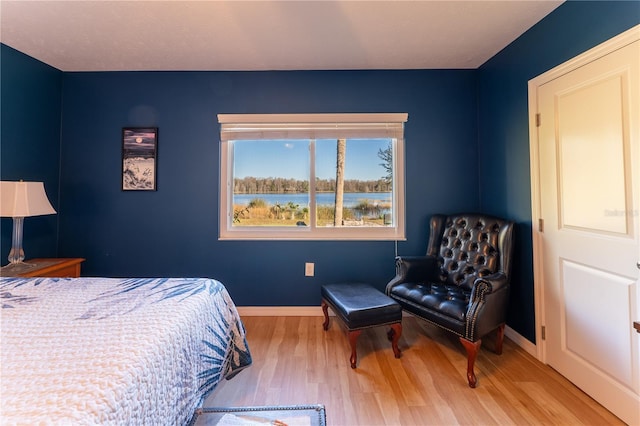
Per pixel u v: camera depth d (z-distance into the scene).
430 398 1.65
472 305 1.84
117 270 2.84
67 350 0.88
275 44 2.35
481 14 1.96
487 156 2.69
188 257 2.85
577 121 1.72
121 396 0.73
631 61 1.42
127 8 1.89
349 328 1.95
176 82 2.83
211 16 1.98
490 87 2.63
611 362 1.53
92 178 2.83
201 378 1.24
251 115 2.80
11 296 1.35
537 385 1.76
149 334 0.99
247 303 2.85
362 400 1.63
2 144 2.33
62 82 2.82
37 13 1.93
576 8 1.72
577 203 1.72
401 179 2.88
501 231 2.24
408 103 2.84
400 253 2.85
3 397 0.67
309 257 2.85
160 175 2.84
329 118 2.81
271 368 1.94
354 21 2.04
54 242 2.79
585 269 1.68
